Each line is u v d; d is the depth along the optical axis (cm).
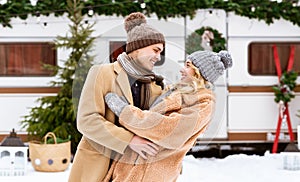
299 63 673
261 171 498
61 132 556
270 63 668
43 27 646
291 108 664
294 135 665
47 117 574
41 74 656
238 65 661
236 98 662
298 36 664
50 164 487
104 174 247
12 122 652
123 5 632
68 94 580
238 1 650
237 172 494
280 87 648
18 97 652
